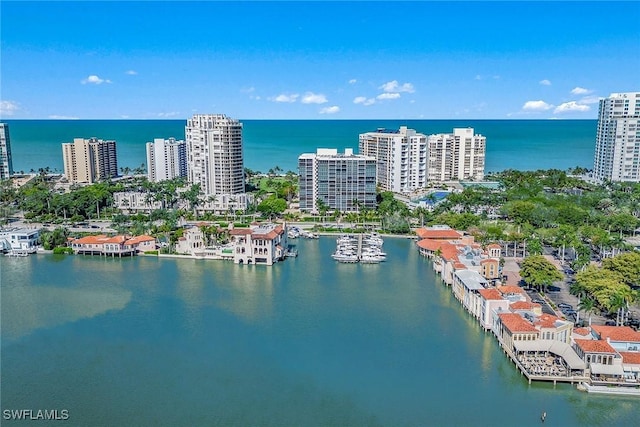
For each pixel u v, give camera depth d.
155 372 153.50
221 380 149.50
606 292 179.50
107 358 161.75
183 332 180.88
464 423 131.50
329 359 162.25
